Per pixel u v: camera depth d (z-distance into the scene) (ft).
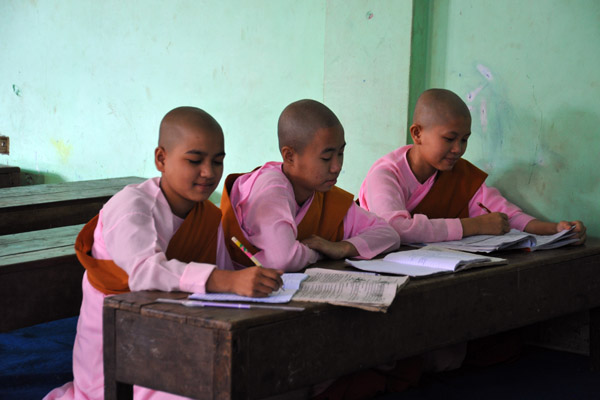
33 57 20.43
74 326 11.28
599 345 9.30
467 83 11.19
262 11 14.26
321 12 13.20
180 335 5.67
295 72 13.82
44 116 20.35
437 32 11.46
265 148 14.58
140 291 6.46
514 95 10.68
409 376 8.52
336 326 6.19
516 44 10.57
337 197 8.83
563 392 8.55
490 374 9.22
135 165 17.74
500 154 10.94
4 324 8.04
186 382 5.67
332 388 7.94
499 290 7.65
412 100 11.55
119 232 6.92
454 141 9.64
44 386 8.64
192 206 7.72
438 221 9.14
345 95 12.37
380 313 6.53
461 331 7.31
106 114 18.33
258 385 5.65
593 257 8.78
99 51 18.24
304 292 6.38
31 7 20.24
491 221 9.26
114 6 17.60
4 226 11.88
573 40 9.99
